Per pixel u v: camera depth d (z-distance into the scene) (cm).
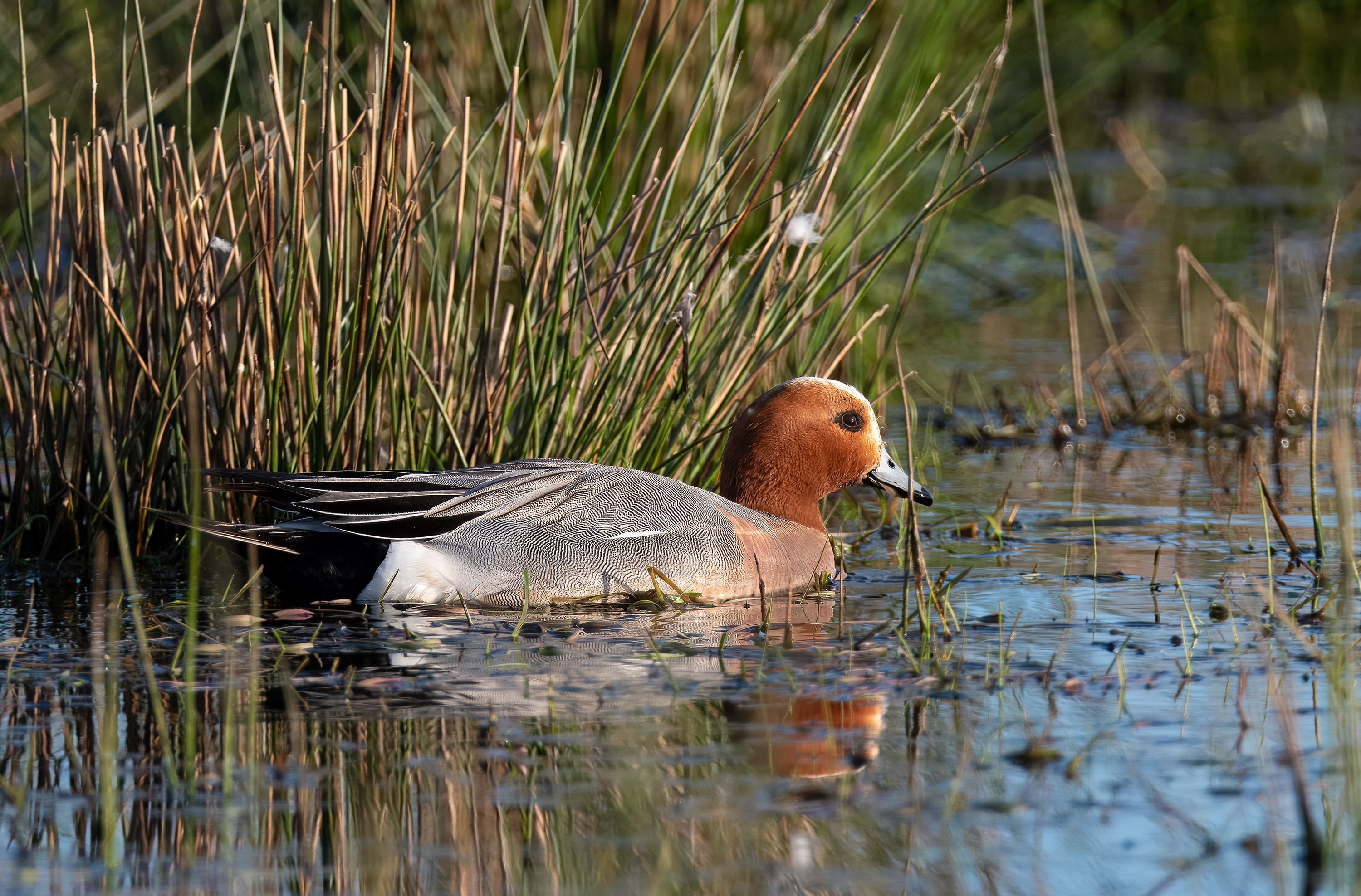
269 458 1103
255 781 664
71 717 741
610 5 1574
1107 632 888
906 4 1281
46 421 1101
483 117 1567
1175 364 1864
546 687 787
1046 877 583
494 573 966
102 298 1041
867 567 1089
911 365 1877
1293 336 1934
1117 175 3203
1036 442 1567
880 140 1667
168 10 1925
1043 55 1541
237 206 1431
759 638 891
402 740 709
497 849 602
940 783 663
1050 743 705
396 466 1083
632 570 983
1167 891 571
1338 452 873
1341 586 984
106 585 1018
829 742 707
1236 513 1226
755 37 1576
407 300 1084
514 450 1099
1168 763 683
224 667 820
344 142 1034
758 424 1106
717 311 1193
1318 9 3753
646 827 621
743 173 1127
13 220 1695
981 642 871
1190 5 3291
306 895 570
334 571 963
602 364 1103
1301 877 581
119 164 1080
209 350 1098
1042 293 2322
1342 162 3256
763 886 575
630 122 1562
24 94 1056
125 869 589
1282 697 757
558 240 1123
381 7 1590
